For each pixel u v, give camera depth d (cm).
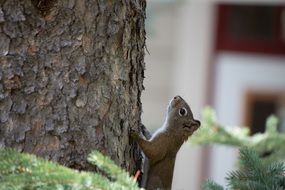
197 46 1423
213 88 1426
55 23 518
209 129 848
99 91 527
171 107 590
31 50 512
